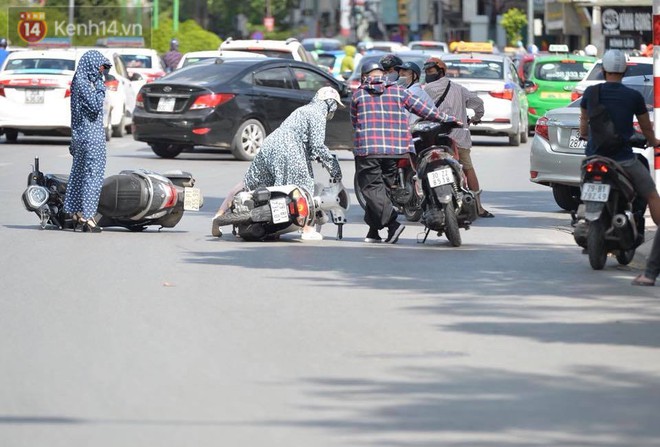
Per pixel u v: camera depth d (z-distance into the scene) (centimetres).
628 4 11188
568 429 1778
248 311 2606
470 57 7956
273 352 2236
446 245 3675
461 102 4278
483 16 18600
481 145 7981
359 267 3209
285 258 3353
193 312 2589
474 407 1891
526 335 2405
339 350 2258
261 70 6569
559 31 14762
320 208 3759
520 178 5869
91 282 2936
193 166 6166
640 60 5838
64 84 7238
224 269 3150
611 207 3166
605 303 2747
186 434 1744
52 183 3916
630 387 2017
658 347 2309
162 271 3106
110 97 7900
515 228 4112
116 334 2369
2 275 3025
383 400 1923
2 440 1714
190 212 4484
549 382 2047
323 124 3709
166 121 6366
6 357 2184
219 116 6375
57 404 1892
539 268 3238
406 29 19888
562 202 4556
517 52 11694
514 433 1756
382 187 3681
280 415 1839
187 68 6575
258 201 3662
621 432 1766
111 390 1970
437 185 3591
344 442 1706
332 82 6712
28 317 2519
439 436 1738
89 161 3812
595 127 3141
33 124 7219
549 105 8488
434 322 2517
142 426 1781
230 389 1980
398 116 3669
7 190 5016
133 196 3828
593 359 2211
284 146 3703
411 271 3156
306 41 15138
